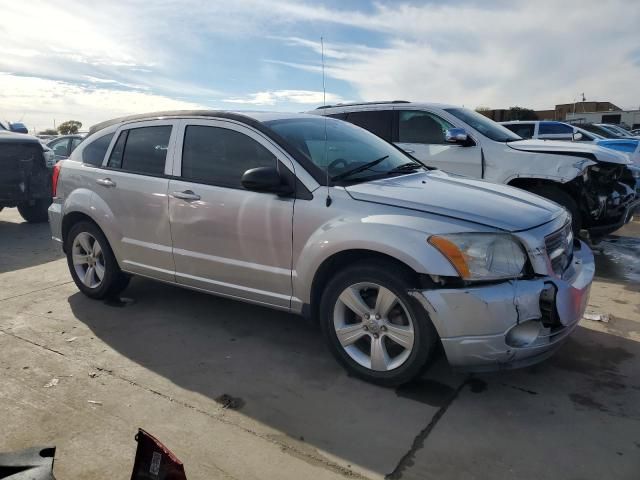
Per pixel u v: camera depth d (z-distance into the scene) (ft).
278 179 11.30
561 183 19.48
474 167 21.13
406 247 9.78
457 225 9.82
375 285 10.41
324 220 10.93
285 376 11.28
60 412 9.90
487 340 9.51
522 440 8.96
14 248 23.49
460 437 9.06
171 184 13.43
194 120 13.52
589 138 42.04
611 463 8.36
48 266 20.17
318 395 10.49
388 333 10.46
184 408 10.04
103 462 8.49
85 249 15.99
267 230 11.72
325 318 11.25
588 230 19.83
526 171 19.97
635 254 21.71
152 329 13.83
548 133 43.21
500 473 8.16
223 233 12.46
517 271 9.72
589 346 12.50
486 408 9.94
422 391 10.59
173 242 13.53
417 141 22.67
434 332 10.00
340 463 8.45
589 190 19.24
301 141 12.35
